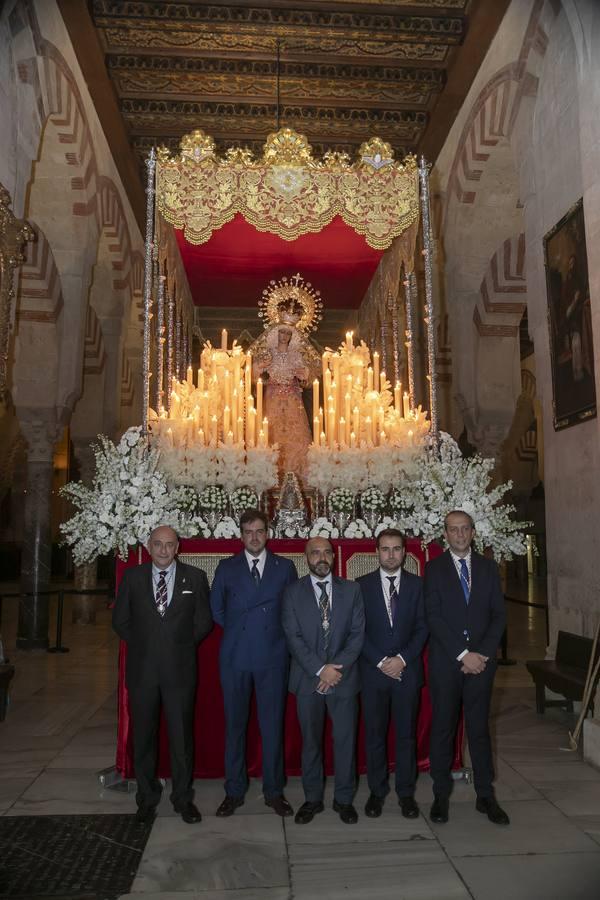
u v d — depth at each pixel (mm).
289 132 6438
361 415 6379
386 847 4008
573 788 4980
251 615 4578
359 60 9273
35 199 9719
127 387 14305
